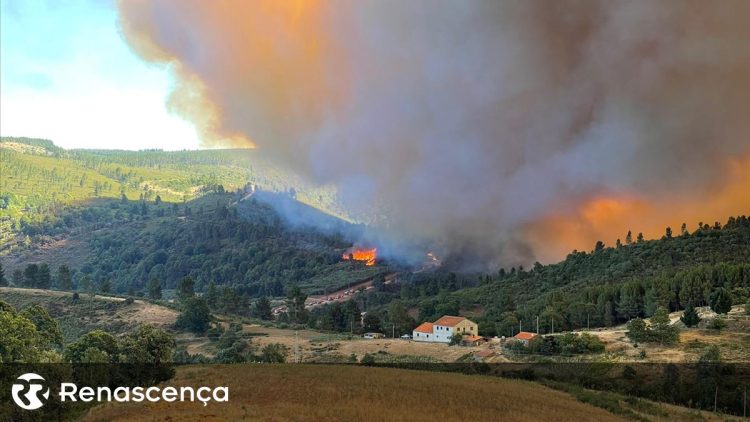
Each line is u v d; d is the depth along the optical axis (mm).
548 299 179625
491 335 169000
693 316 124062
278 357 134750
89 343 93938
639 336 118750
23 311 119438
